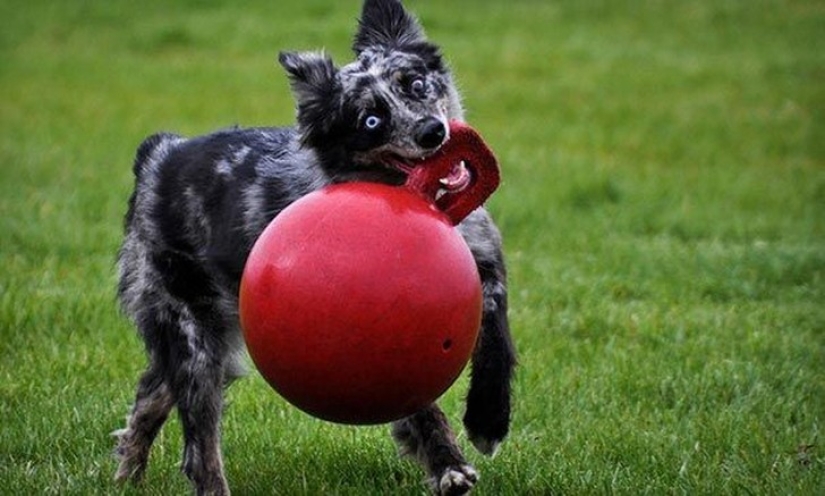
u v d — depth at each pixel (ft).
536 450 31.91
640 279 49.42
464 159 24.97
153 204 30.25
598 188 64.08
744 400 35.76
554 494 29.09
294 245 22.93
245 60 97.66
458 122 26.00
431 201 24.63
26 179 64.85
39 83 90.43
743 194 64.85
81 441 33.09
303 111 28.22
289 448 32.17
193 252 29.45
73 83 90.43
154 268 29.84
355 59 30.48
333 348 22.52
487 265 27.22
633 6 112.88
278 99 85.40
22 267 48.75
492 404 26.55
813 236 57.57
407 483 30.07
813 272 50.39
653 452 31.60
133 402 33.53
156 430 31.22
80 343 40.40
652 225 59.16
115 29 108.37
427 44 30.09
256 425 33.94
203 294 29.40
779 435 32.76
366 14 30.76
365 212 22.98
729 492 28.76
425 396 23.26
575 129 78.38
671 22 108.37
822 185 66.54
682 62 96.12
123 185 63.67
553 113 82.84
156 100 85.20
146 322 29.99
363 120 27.63
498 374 26.50
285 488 29.60
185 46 102.47
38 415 34.30
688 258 52.11
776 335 41.57
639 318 43.37
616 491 28.89
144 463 31.22
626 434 32.81
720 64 95.50
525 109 83.66
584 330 42.65
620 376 37.40
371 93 27.71
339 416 23.57
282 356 22.97
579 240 55.62
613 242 55.52
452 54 96.68
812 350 40.22
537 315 43.98
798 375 37.60
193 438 28.89
